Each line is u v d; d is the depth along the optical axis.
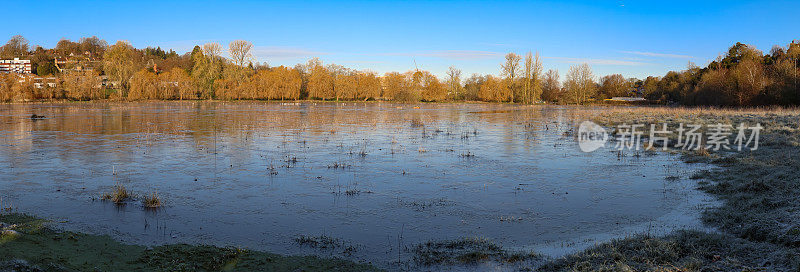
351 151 21.61
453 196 13.19
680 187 14.25
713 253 8.25
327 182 14.89
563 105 91.25
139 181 14.87
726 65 76.44
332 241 9.32
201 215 11.09
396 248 8.96
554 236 9.82
